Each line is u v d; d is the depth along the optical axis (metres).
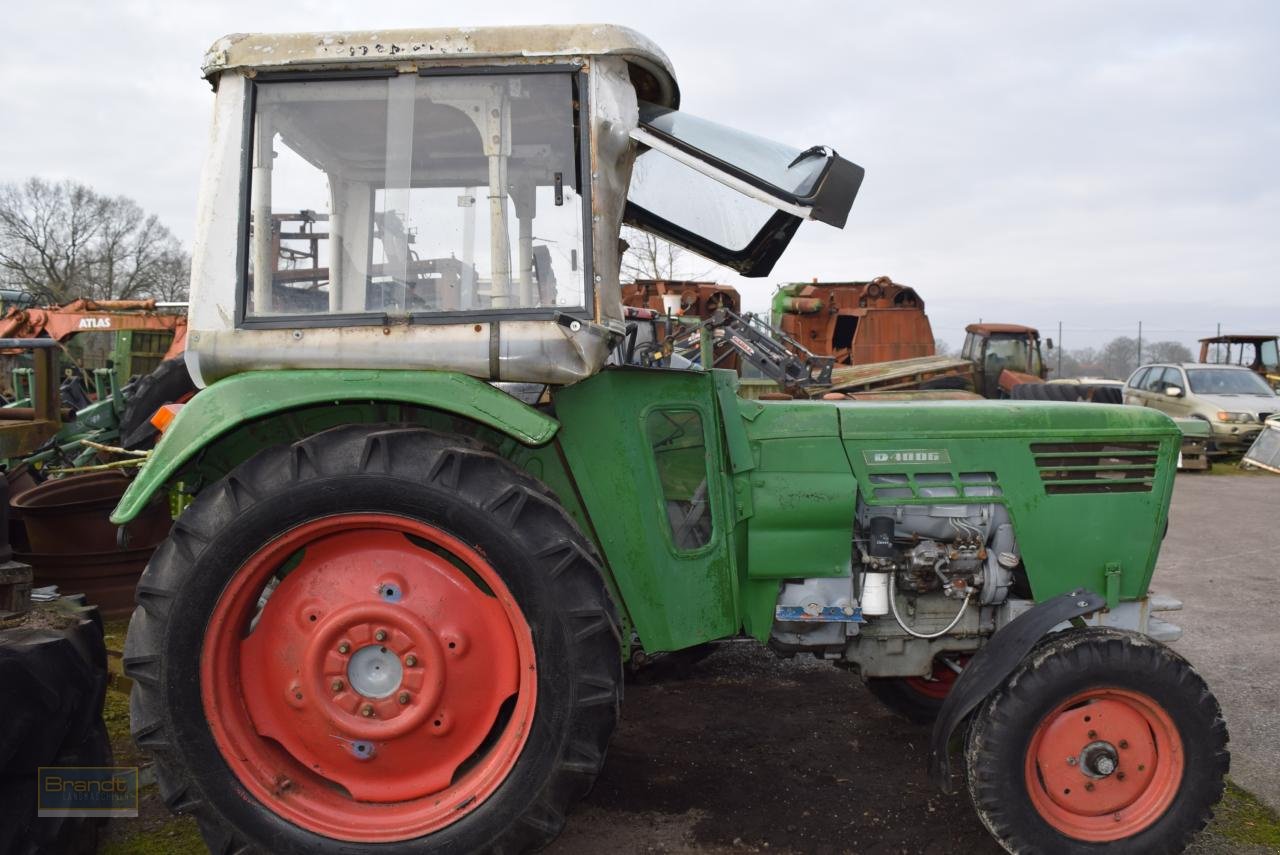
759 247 3.57
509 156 2.53
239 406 2.39
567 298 2.52
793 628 3.05
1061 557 3.10
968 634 3.13
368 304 2.54
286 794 2.46
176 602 2.34
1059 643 2.66
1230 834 2.97
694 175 3.31
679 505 2.85
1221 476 12.81
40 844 2.40
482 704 2.50
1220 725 2.66
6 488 2.81
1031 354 17.89
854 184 2.57
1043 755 2.67
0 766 2.27
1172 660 2.65
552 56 2.48
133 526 5.11
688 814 3.04
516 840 2.40
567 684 2.37
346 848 2.39
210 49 2.51
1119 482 3.13
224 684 2.42
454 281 2.54
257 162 2.52
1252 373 14.98
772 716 3.88
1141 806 2.70
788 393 10.35
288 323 2.49
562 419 2.69
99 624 2.88
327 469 2.36
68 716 2.49
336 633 2.46
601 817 3.02
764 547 2.92
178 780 2.38
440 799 2.48
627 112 2.54
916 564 2.99
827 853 2.81
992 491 3.09
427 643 2.45
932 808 3.08
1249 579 6.64
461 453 2.38
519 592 2.37
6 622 2.62
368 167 2.58
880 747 3.57
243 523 2.34
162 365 6.54
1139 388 15.98
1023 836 2.62
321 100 2.52
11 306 12.15
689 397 2.84
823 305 16.55
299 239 2.54
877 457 3.04
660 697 4.10
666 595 2.78
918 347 16.41
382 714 2.47
